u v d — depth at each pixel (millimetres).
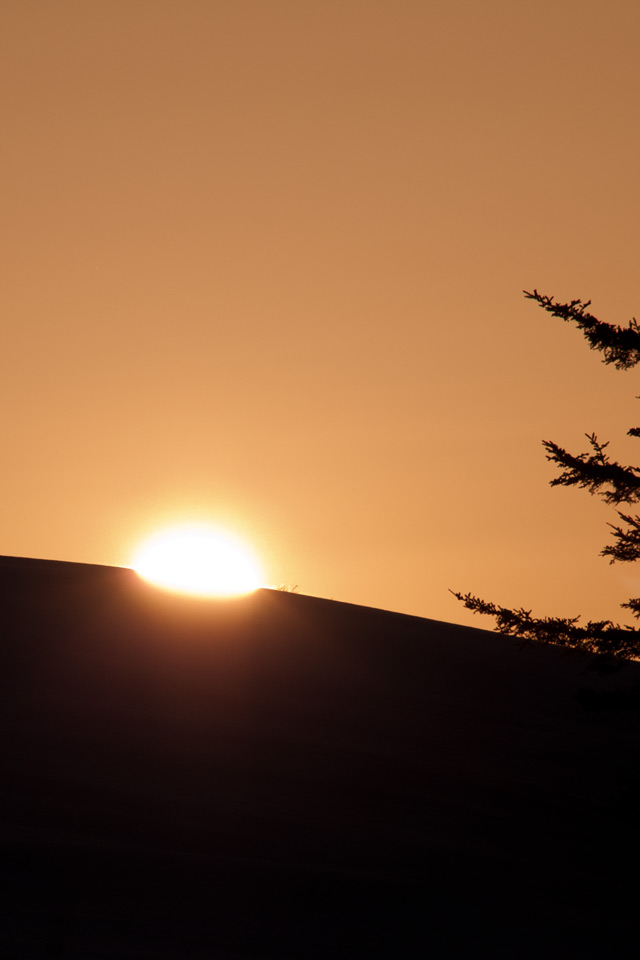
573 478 69875
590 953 48344
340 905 50500
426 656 126625
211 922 46375
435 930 48875
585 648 71125
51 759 67625
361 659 120312
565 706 110125
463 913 51562
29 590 131500
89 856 51500
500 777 80688
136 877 50000
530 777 82062
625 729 103062
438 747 87250
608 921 53250
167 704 88312
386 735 88750
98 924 44406
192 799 63969
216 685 98188
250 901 49344
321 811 65812
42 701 83125
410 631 142750
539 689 116938
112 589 139750
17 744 69812
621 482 68938
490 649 137375
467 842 64188
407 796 72062
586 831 70438
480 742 91188
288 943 45375
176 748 75188
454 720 98188
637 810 70250
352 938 46844
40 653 100562
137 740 75688
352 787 72188
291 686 102438
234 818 61500
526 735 96062
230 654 112688
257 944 44812
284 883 52094
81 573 150625
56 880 48250
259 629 128500
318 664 114375
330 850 58469
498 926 50344
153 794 63688
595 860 64438
